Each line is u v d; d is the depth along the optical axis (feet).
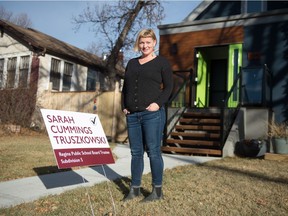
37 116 48.75
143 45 13.00
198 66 43.73
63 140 10.87
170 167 21.33
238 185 16.31
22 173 18.40
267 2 44.19
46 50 58.34
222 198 13.89
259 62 39.09
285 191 15.33
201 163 23.77
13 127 43.96
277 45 38.40
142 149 13.43
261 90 35.83
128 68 13.42
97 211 11.89
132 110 12.99
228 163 24.12
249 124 33.37
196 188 15.47
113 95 41.78
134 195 13.48
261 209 12.53
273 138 27.81
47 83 59.21
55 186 15.55
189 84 41.04
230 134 30.09
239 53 40.32
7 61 61.72
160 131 12.98
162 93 12.81
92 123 12.17
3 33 62.85
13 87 47.42
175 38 45.21
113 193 14.46
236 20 41.09
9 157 23.20
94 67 71.72
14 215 11.28
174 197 13.75
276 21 38.70
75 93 46.21
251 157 29.12
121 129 40.50
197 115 34.58
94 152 11.75
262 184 16.66
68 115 11.39
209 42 42.63
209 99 47.75
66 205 12.58
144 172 19.44
